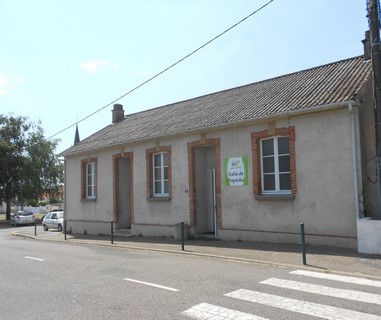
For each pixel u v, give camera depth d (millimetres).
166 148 15750
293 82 14609
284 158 12234
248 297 6266
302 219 11477
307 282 7254
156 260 10336
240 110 13812
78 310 5816
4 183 40781
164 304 6000
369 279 7414
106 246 14250
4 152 39938
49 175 43062
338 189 10766
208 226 15109
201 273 8305
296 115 11648
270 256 10023
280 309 5621
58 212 27203
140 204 16859
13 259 11336
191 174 14758
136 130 18188
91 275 8453
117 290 6988
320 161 11141
